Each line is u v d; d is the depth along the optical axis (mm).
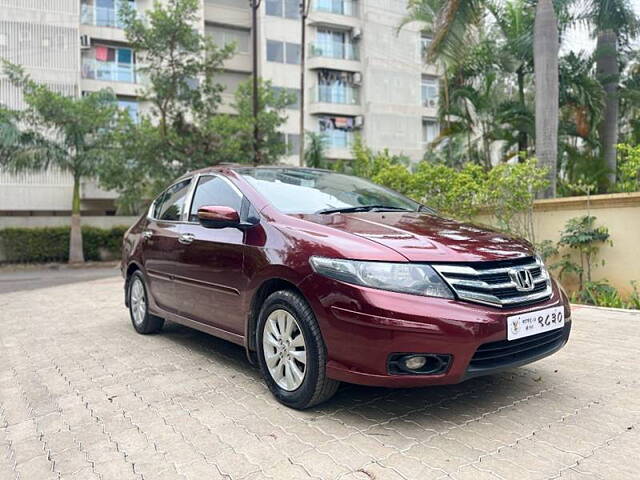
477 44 12164
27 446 2955
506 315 2916
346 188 4465
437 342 2764
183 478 2525
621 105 14195
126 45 26547
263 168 4582
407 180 9484
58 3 24609
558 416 3137
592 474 2451
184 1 16031
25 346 5367
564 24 11273
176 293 4641
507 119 12867
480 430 2957
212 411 3361
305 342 3146
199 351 4871
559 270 7727
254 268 3518
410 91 32438
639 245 6797
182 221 4699
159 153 16406
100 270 19547
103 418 3316
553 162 9406
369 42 31516
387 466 2559
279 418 3197
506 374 3938
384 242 3059
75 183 21062
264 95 20469
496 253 3104
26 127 20594
